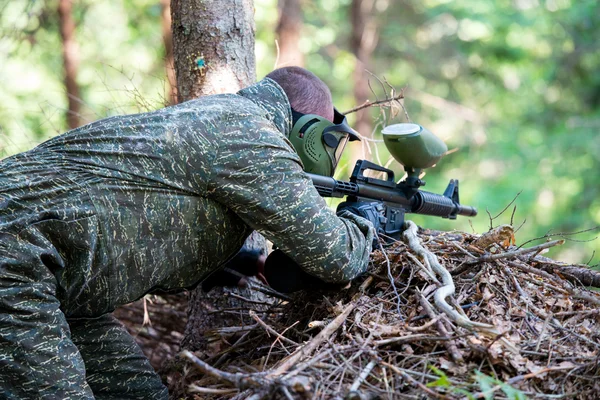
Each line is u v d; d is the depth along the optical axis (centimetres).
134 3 990
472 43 1224
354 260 239
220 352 270
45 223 207
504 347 209
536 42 1240
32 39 673
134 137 220
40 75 897
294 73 258
